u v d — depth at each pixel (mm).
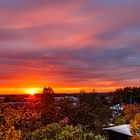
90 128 27406
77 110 27578
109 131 27250
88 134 12023
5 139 15117
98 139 12086
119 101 66062
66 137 11781
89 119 27719
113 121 40625
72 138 11766
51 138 12180
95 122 28031
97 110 35000
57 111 27250
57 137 11953
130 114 42688
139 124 19969
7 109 16562
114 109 50156
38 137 12578
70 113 27406
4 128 15508
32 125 17531
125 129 26453
